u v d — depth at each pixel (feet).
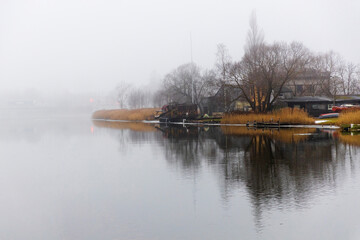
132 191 56.90
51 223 44.09
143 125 242.17
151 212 46.52
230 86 208.54
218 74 229.04
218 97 238.68
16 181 67.26
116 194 55.57
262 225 41.01
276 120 185.16
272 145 103.55
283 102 220.02
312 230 39.45
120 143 125.29
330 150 91.25
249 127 184.44
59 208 49.80
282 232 39.09
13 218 46.42
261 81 197.77
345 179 60.23
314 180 59.93
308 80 293.02
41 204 52.03
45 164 85.20
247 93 220.02
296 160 78.48
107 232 40.60
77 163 85.10
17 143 134.51
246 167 72.43
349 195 51.01
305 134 133.69
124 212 47.01
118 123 280.92
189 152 96.22
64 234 40.55
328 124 178.60
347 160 77.15
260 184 58.29
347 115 156.15
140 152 99.91
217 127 193.57
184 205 48.80
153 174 68.90
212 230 40.06
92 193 56.80
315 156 82.84
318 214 43.88
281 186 56.65
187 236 38.73
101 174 70.74
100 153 100.94
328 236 38.01
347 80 347.97
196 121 246.68
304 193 52.47
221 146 106.11
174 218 44.09
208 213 45.34
